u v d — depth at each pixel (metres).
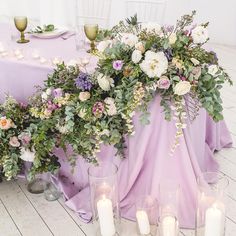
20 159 2.11
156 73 1.68
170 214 1.77
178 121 1.78
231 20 4.94
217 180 1.82
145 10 3.80
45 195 2.18
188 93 1.81
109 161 2.04
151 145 1.90
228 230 1.94
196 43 1.78
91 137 1.89
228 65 4.32
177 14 5.07
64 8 4.55
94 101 1.80
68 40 2.48
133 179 1.99
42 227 1.99
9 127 1.98
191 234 1.91
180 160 1.90
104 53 1.81
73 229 1.97
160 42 1.75
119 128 1.87
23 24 2.40
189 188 1.95
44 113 1.88
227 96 3.53
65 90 1.88
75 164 1.99
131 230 1.94
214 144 2.55
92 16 4.01
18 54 2.17
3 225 2.01
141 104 1.75
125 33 1.84
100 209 1.79
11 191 2.26
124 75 1.74
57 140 1.97
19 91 2.14
